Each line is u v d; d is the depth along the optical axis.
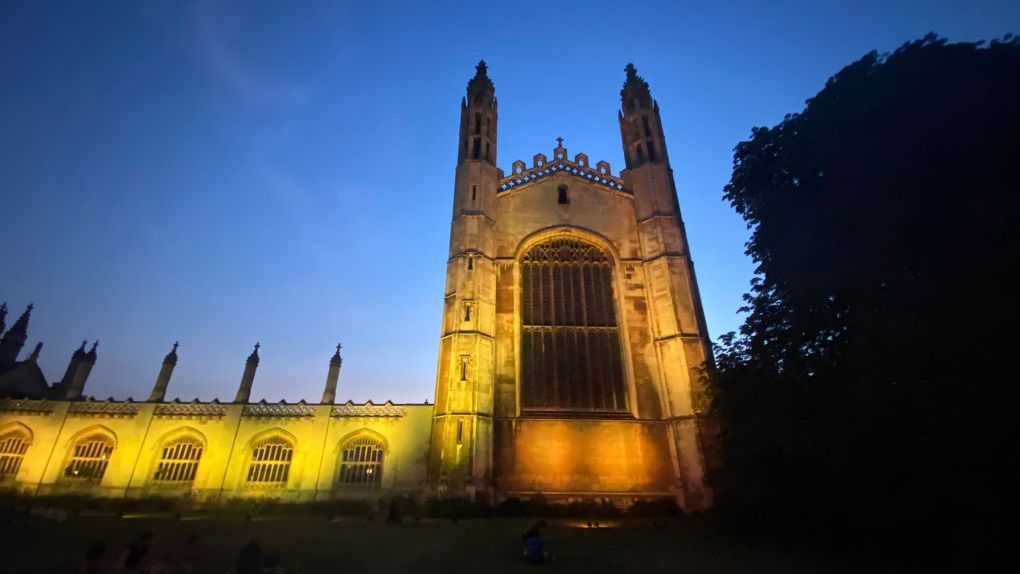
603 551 16.75
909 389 12.69
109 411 39.28
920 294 14.30
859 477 14.05
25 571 12.84
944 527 13.02
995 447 11.71
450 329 33.41
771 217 21.66
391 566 14.09
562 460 30.45
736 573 13.34
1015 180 14.55
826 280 17.52
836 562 14.63
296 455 37.03
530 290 36.97
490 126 44.22
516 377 32.97
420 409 38.53
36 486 36.16
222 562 14.41
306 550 16.50
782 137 22.05
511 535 20.48
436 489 27.91
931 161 16.19
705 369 26.48
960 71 16.72
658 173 40.53
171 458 37.62
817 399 16.08
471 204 38.69
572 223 39.88
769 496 16.80
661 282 35.62
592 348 34.81
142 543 11.41
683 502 28.69
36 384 48.25
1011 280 12.90
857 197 17.66
